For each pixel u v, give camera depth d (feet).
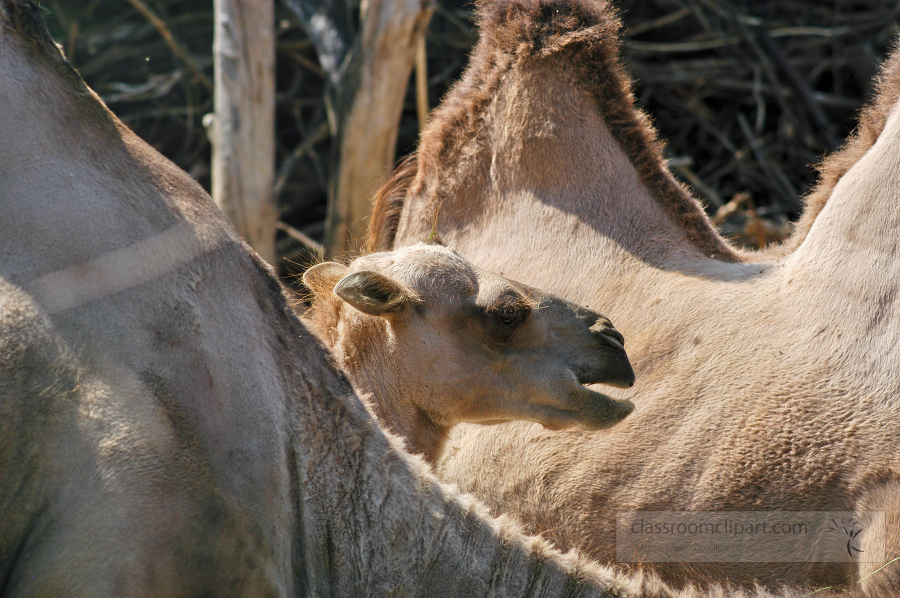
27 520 28.84
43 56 32.40
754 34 112.98
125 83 119.85
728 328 44.65
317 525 31.86
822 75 120.57
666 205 50.85
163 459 29.25
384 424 41.29
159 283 31.01
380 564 31.68
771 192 107.55
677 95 115.24
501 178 53.16
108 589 27.89
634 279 48.49
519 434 46.75
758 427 41.70
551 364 41.78
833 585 40.52
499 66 53.88
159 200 32.42
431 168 55.72
